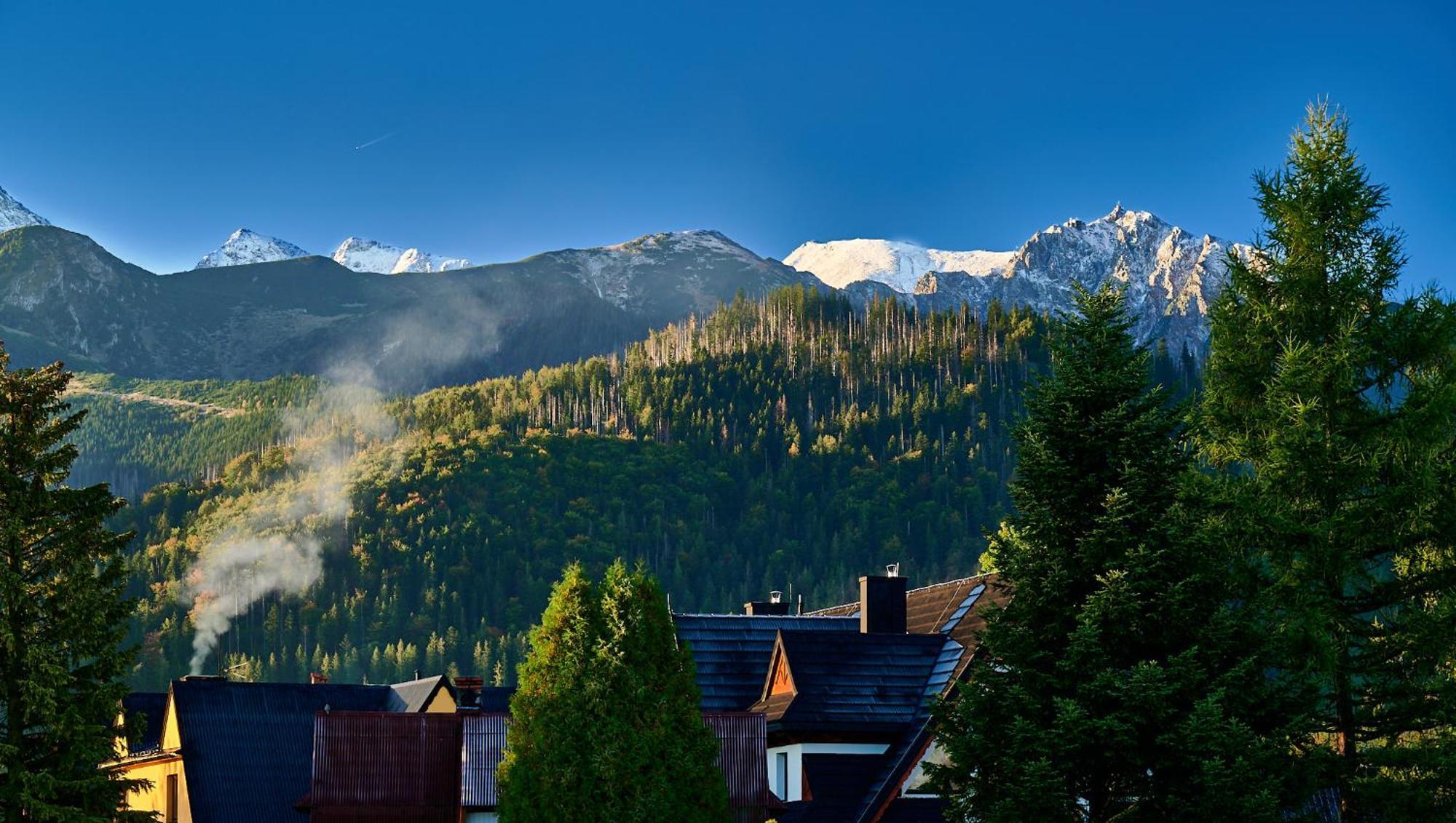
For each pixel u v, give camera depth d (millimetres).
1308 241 35344
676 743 32156
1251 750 29078
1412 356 34281
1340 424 34188
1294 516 33562
